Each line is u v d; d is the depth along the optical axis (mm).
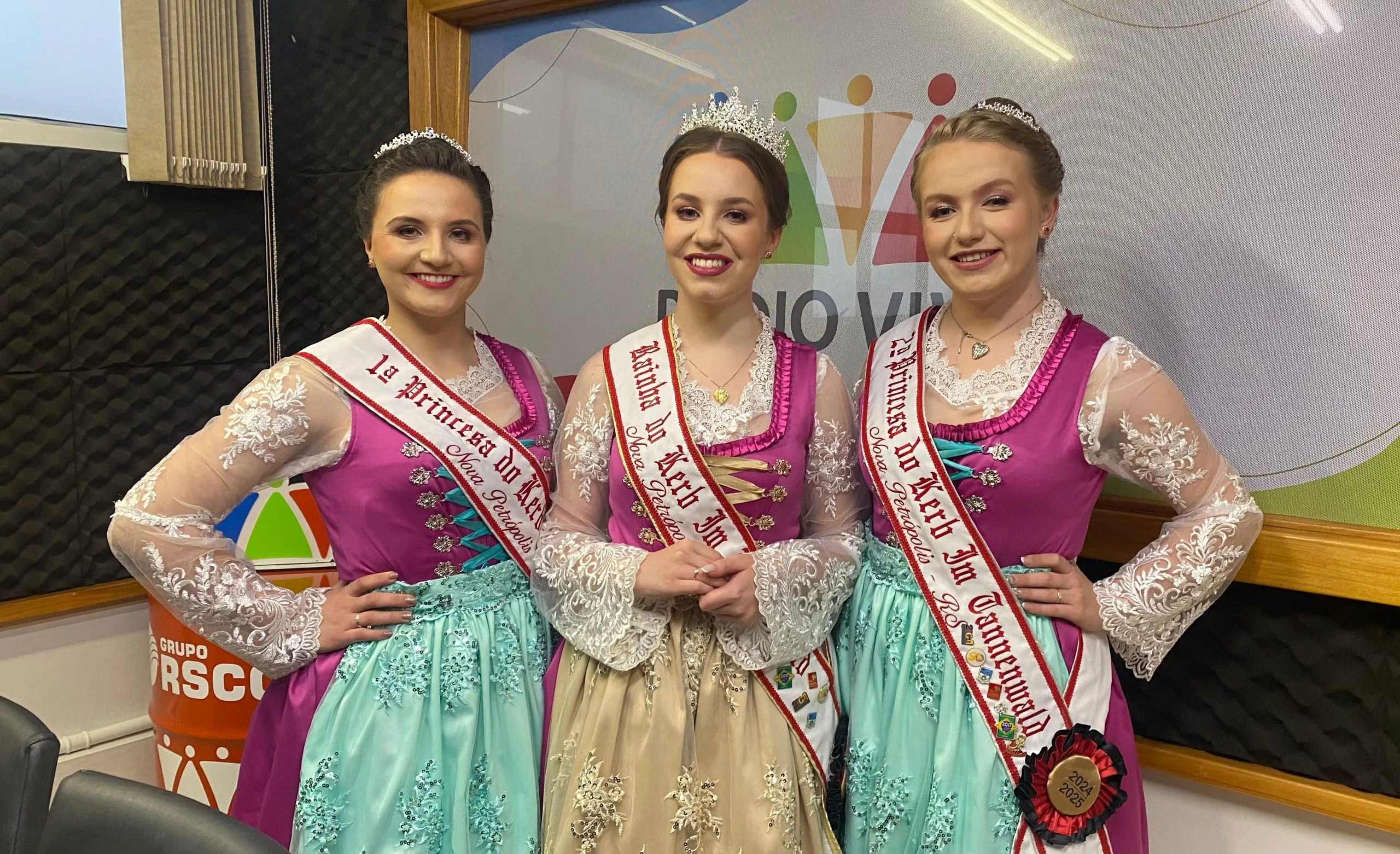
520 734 1227
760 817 1102
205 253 2215
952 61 1497
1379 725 1276
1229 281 1323
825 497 1229
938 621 1141
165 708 1703
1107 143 1391
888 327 1590
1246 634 1363
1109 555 1416
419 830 1167
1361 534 1244
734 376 1195
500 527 1268
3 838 910
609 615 1135
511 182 2021
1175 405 1104
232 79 2143
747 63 1693
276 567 1612
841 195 1619
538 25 1938
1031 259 1135
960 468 1117
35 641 2010
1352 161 1229
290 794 1215
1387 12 1192
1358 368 1248
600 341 1938
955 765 1119
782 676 1157
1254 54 1277
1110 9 1367
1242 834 1398
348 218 2219
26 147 1933
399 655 1203
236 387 2307
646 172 1830
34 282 1965
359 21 2141
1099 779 1097
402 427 1221
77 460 2061
